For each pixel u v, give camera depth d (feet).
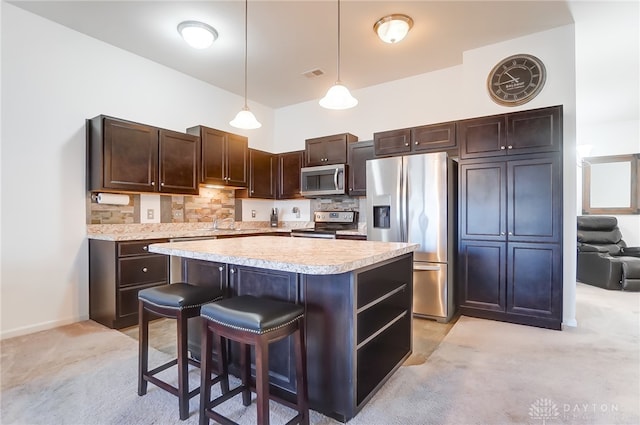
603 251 15.92
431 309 10.49
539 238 9.78
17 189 9.14
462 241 10.92
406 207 10.96
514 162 10.14
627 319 10.54
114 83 11.23
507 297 10.24
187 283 6.95
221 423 4.91
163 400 6.03
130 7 9.10
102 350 8.15
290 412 5.76
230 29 10.21
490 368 7.20
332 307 5.59
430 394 6.18
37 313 9.50
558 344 8.50
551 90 10.30
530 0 8.86
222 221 15.10
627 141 19.17
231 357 6.86
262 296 6.34
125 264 9.80
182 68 12.97
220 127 14.96
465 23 9.95
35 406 5.81
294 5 9.04
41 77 9.58
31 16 9.38
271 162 16.65
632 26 10.11
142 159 10.94
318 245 7.28
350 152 14.37
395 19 9.53
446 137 11.50
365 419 5.45
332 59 12.26
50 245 9.76
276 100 16.75
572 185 9.92
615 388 6.35
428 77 13.52
